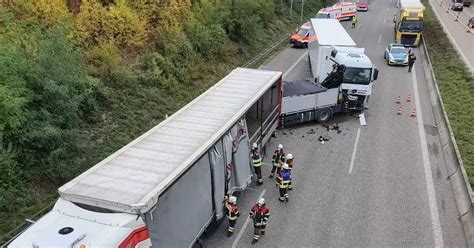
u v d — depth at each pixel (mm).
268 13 36719
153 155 10016
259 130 15344
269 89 16109
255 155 14195
